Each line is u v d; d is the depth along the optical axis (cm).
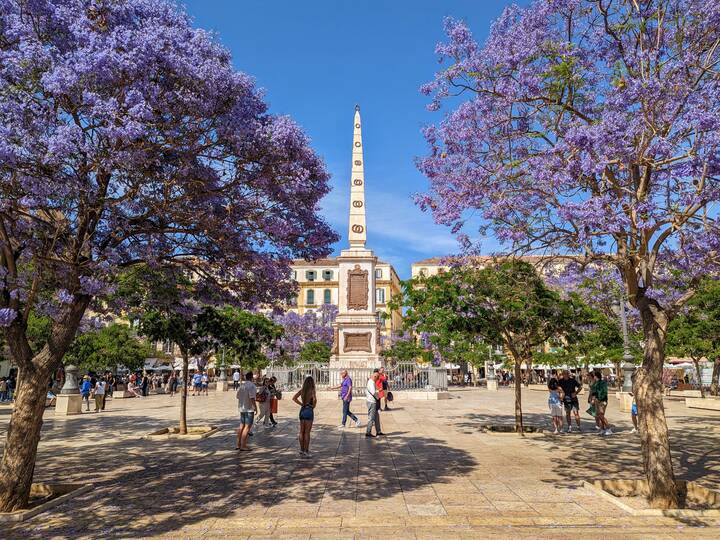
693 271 736
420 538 586
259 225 799
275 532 611
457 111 864
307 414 1123
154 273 1041
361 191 3256
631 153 673
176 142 714
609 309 2603
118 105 627
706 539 577
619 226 659
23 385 731
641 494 780
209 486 837
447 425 1622
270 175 759
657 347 734
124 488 830
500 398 2978
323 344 5038
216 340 1483
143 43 623
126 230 789
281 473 928
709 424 1628
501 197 805
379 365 2903
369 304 3056
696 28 746
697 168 634
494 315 1337
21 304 768
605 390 1417
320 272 8250
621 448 1167
